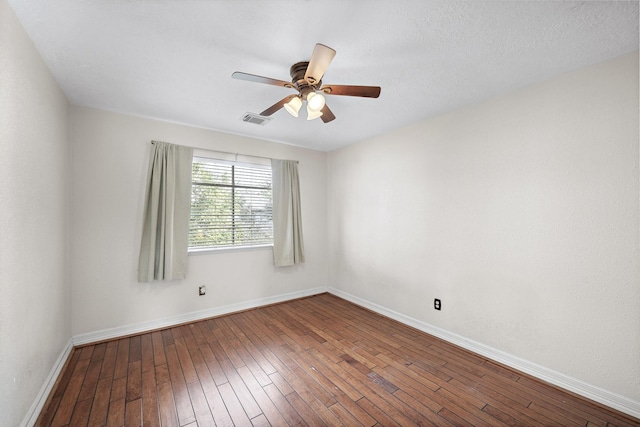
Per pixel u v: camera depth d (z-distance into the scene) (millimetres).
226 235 3566
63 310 2340
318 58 1520
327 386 2047
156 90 2338
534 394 1959
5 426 1363
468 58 1866
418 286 3070
